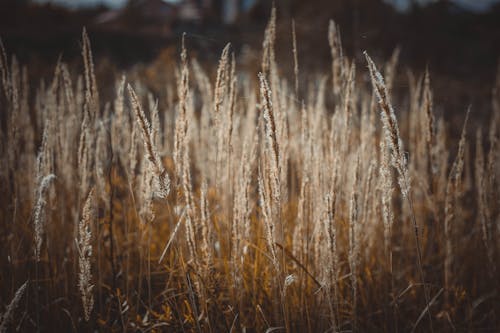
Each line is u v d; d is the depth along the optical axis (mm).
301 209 1027
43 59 4453
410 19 6043
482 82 5035
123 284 1161
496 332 1125
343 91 1163
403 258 1305
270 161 932
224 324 1025
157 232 1319
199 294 972
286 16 4301
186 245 1074
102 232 1149
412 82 1420
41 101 1294
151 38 7469
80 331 1102
